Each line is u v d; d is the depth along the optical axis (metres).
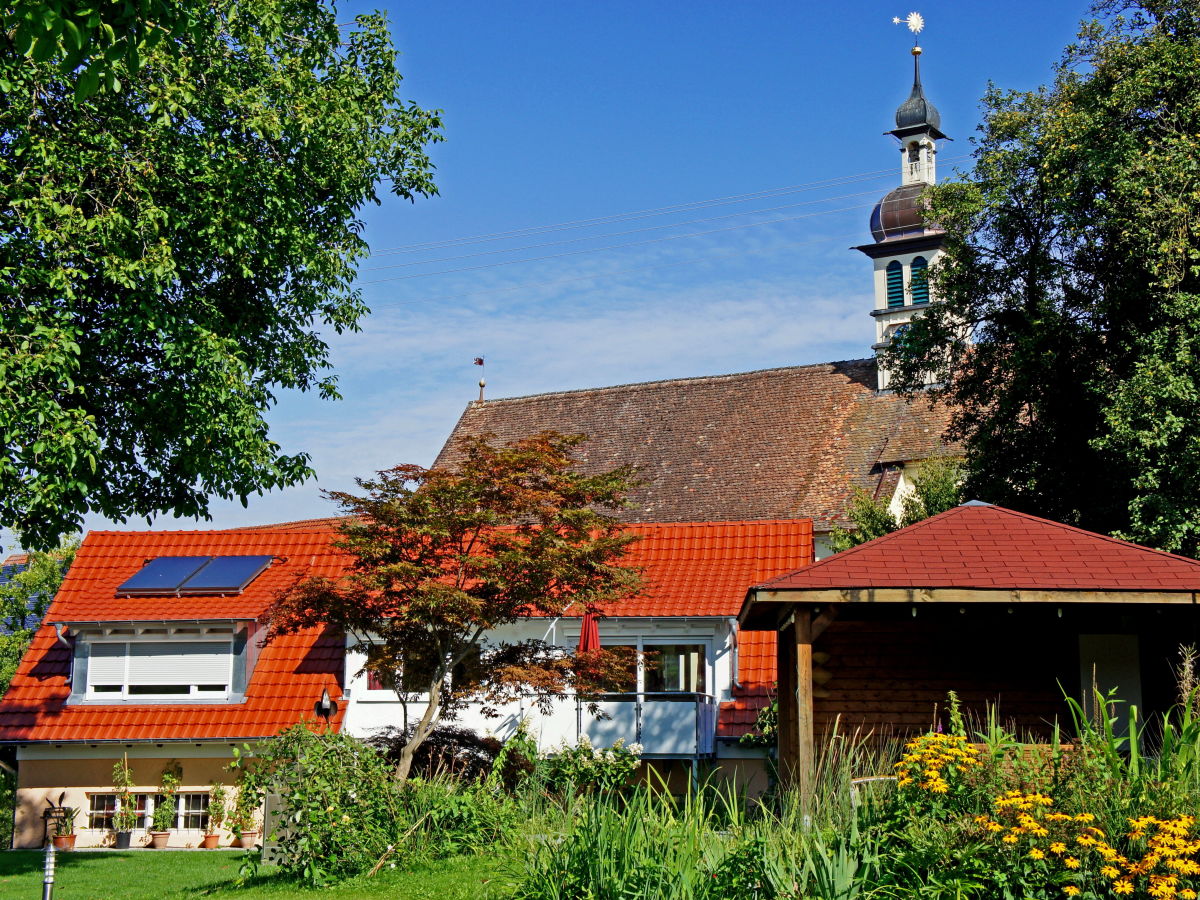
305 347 22.91
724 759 25.34
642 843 10.90
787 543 28.52
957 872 9.59
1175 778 9.97
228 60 20.84
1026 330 25.80
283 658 28.30
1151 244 21.98
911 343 27.81
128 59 10.49
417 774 19.38
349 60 23.73
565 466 20.09
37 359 16.55
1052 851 9.40
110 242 17.98
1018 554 15.64
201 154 19.78
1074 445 25.59
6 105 18.02
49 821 26.14
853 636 19.86
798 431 47.25
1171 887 8.80
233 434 19.58
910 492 42.78
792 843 10.35
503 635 27.12
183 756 27.06
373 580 18.88
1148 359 21.52
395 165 23.94
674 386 51.75
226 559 29.95
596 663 20.45
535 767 19.41
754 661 26.70
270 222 20.97
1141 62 23.55
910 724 19.39
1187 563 15.20
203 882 17.92
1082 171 23.72
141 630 27.73
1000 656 19.42
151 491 21.28
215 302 20.80
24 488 17.27
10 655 42.06
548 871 11.12
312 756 15.41
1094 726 12.63
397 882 14.19
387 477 19.73
